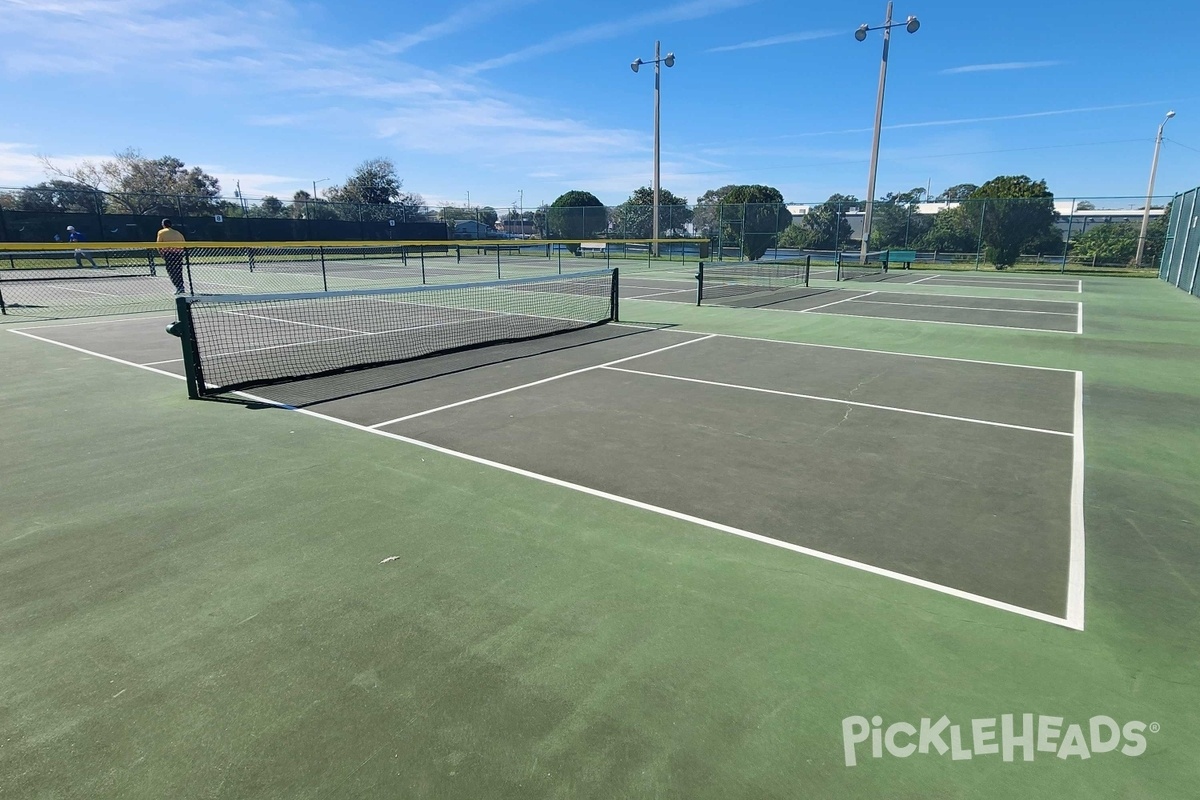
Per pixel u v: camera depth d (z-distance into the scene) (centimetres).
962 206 2919
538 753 246
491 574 374
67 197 3148
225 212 3809
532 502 471
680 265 3134
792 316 1442
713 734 257
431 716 265
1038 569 387
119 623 326
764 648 311
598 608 341
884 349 1066
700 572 379
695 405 728
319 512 452
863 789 234
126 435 611
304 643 311
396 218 4231
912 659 304
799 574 379
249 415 677
